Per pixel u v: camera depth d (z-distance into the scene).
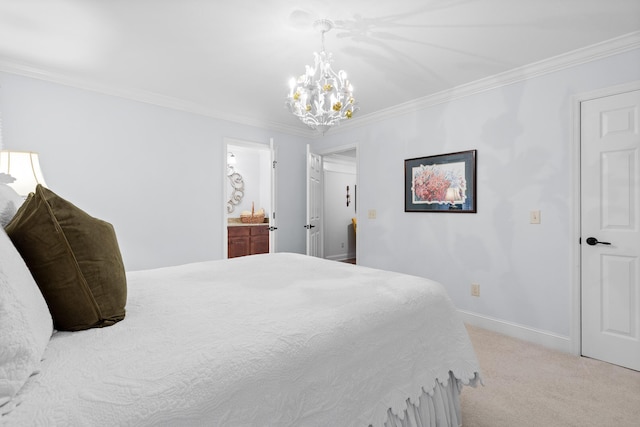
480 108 2.90
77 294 0.97
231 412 0.76
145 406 0.66
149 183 3.27
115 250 1.14
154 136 3.30
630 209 2.16
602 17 1.92
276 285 1.56
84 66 2.60
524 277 2.64
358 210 4.04
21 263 0.83
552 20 1.95
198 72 2.72
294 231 4.59
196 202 3.60
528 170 2.61
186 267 1.99
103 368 0.75
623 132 2.17
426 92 3.14
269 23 1.99
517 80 2.65
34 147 2.65
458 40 2.19
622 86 2.16
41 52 2.37
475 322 2.93
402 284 1.57
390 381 1.19
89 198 2.93
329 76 2.16
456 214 3.07
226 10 1.86
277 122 4.25
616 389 1.90
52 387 0.67
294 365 0.92
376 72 2.70
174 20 1.96
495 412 1.68
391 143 3.65
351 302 1.29
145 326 1.02
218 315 1.12
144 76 2.80
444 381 1.39
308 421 0.91
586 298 2.33
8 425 0.57
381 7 1.83
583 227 2.34
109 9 1.85
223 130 3.83
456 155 3.06
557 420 1.62
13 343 0.66
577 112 2.36
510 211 2.72
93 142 2.94
